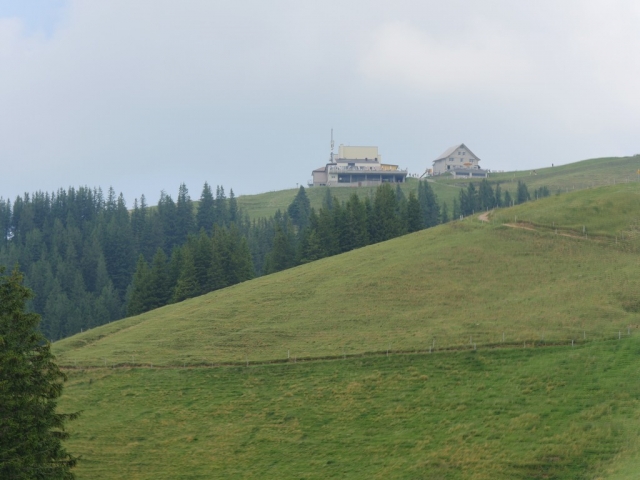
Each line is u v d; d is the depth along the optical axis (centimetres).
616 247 9488
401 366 6862
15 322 4622
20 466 4109
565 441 5059
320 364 7131
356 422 6003
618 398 5578
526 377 6256
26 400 4356
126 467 5691
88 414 6588
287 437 5919
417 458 5266
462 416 5784
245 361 7356
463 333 7356
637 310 7575
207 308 9438
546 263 9244
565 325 7281
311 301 9031
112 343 8400
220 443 5944
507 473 4816
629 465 4534
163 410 6569
